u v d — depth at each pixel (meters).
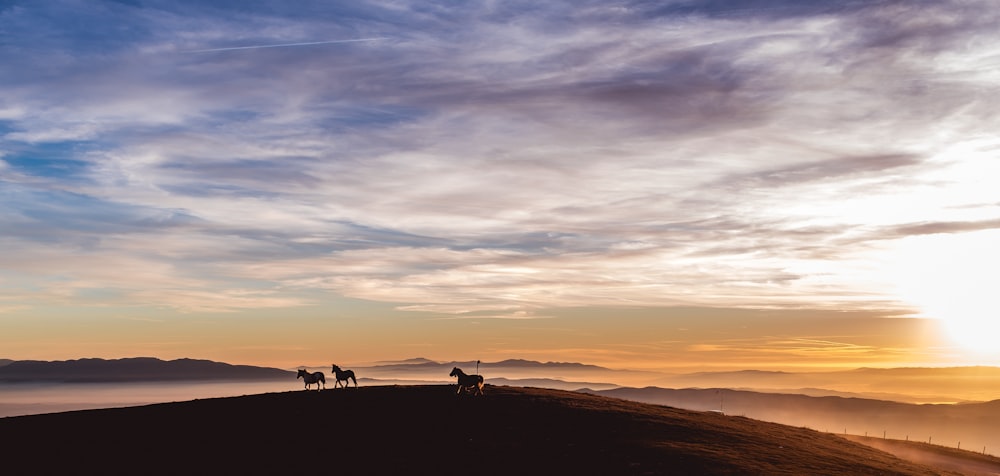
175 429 56.62
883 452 61.22
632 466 44.53
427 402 62.78
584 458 46.44
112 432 56.41
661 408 68.38
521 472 44.09
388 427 55.06
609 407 63.47
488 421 56.12
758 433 58.22
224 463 48.25
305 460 48.12
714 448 49.59
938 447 81.81
